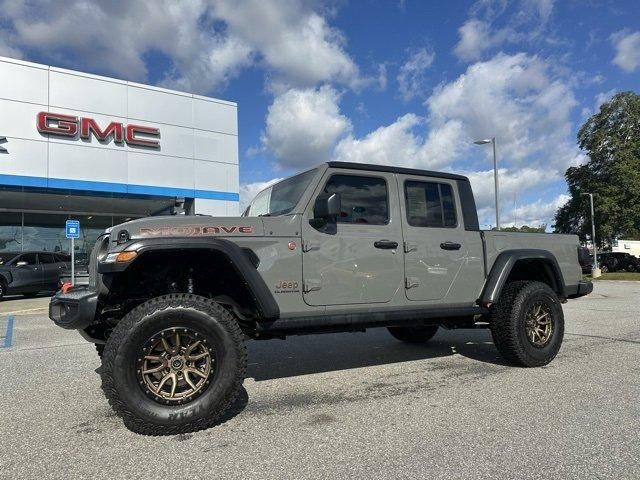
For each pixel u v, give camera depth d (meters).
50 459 3.12
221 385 3.62
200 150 21.94
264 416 3.89
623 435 3.36
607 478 2.74
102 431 3.62
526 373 5.13
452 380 4.88
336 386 4.73
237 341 3.72
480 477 2.78
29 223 20.61
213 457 3.12
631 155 42.38
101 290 3.76
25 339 8.01
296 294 4.26
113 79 19.95
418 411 3.94
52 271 17.02
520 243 5.67
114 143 19.92
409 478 2.78
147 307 3.56
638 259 39.03
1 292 15.82
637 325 8.70
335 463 3.00
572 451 3.11
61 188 18.80
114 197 20.41
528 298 5.32
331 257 4.43
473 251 5.27
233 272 4.08
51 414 4.04
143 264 4.04
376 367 5.51
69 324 3.80
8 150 17.89
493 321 5.43
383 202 4.84
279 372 5.32
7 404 4.32
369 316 4.61
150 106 20.75
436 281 5.00
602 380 4.80
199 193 21.88
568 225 48.75
